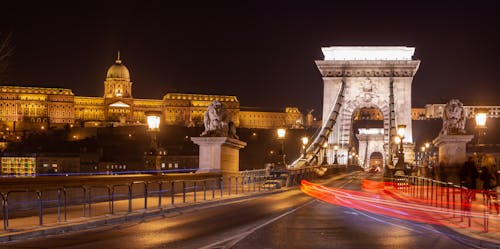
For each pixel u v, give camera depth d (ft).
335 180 245.04
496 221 80.89
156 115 115.34
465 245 62.85
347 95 434.30
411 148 406.41
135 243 62.34
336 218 88.22
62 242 62.95
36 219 76.95
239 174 155.84
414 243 63.93
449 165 128.26
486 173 93.20
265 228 75.46
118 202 102.53
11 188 82.53
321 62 435.53
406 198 131.34
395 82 433.07
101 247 59.72
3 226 70.03
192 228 75.05
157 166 116.67
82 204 96.07
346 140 427.74
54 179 89.92
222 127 147.84
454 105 132.05
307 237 67.67
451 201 114.21
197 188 134.51
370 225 79.66
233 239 65.46
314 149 370.73
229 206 109.29
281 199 129.29
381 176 303.27
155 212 90.53
